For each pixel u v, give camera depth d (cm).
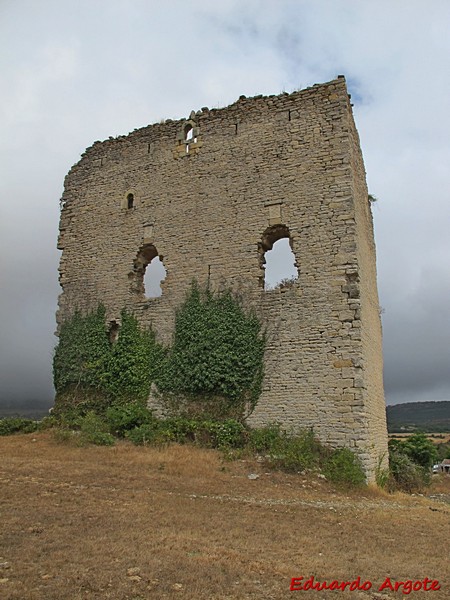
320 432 1669
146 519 964
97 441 1744
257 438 1692
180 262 2056
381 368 2159
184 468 1450
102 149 2366
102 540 817
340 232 1808
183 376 1912
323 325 1752
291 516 1100
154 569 709
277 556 819
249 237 1956
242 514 1077
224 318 1908
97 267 2228
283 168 1962
